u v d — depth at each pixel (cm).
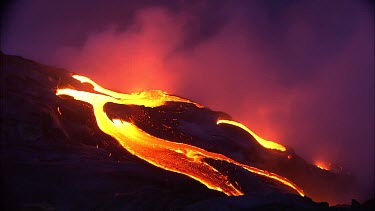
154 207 1113
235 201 1100
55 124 1512
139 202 1123
